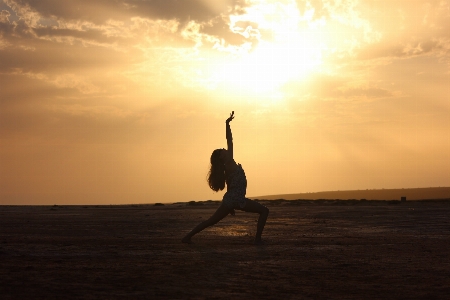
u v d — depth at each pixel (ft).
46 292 18.66
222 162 35.76
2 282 20.25
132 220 63.00
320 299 18.45
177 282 20.90
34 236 40.57
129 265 25.11
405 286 20.90
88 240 37.35
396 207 104.06
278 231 46.85
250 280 21.71
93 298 17.88
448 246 34.71
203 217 70.49
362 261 27.50
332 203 128.77
